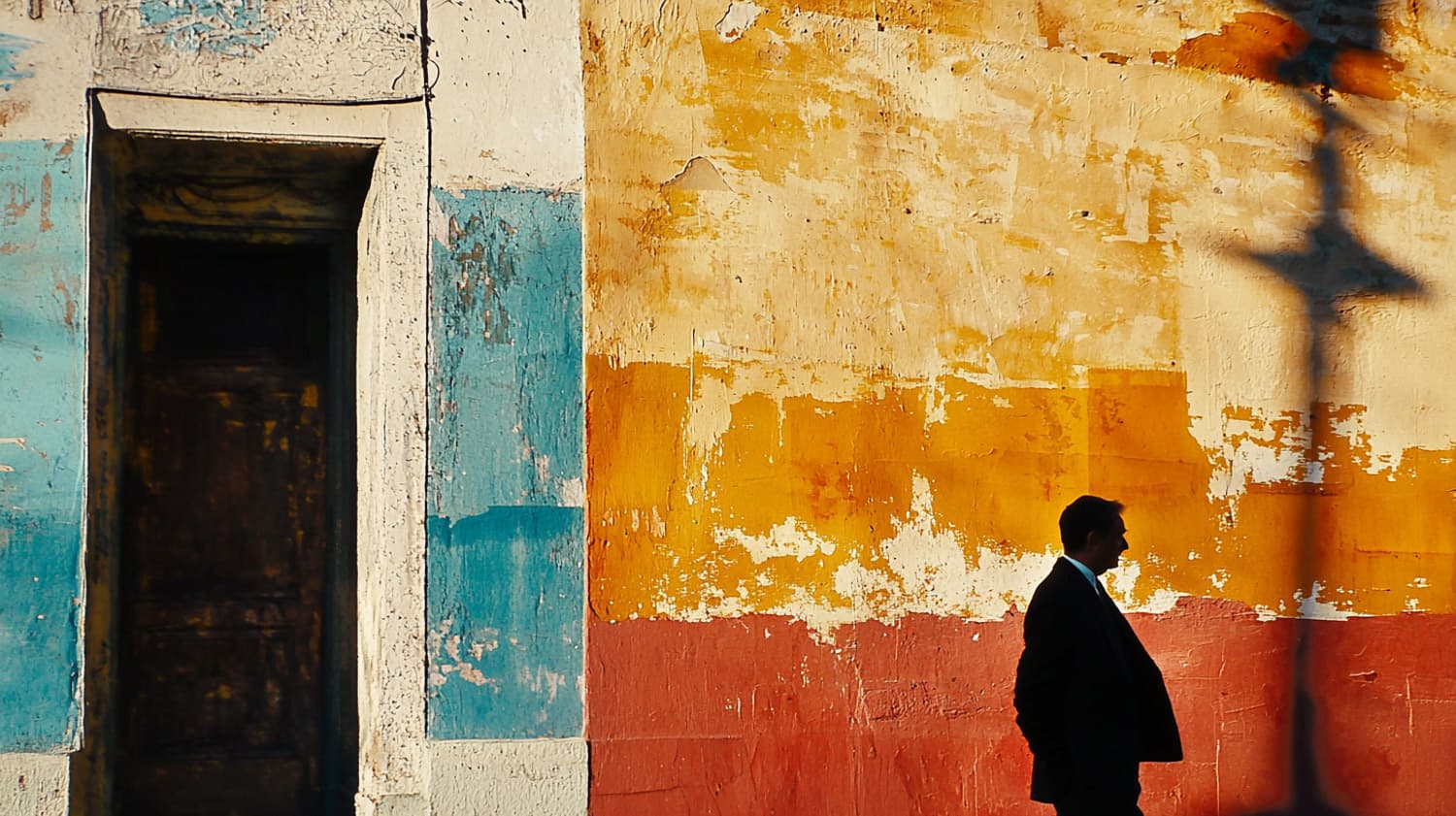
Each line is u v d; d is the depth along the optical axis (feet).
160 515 20.53
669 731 19.88
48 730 18.04
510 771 19.30
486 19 20.21
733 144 20.90
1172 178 22.61
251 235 20.89
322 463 21.15
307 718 20.83
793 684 20.38
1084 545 18.95
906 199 21.50
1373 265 23.22
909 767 20.66
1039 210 22.00
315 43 19.58
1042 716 18.19
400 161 19.71
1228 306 22.61
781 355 20.76
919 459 21.15
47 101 18.62
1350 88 23.48
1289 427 22.65
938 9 21.91
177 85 19.08
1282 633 22.31
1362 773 22.39
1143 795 21.68
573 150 20.34
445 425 19.60
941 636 20.97
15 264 18.39
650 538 20.08
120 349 20.08
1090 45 22.50
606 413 20.08
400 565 19.31
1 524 18.10
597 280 20.22
